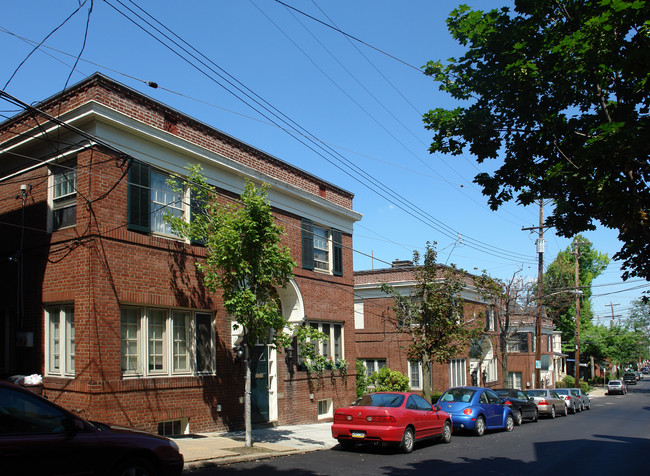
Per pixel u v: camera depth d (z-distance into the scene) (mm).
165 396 13461
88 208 12430
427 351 23219
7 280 14305
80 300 12281
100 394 11914
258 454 11977
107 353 12250
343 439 13570
